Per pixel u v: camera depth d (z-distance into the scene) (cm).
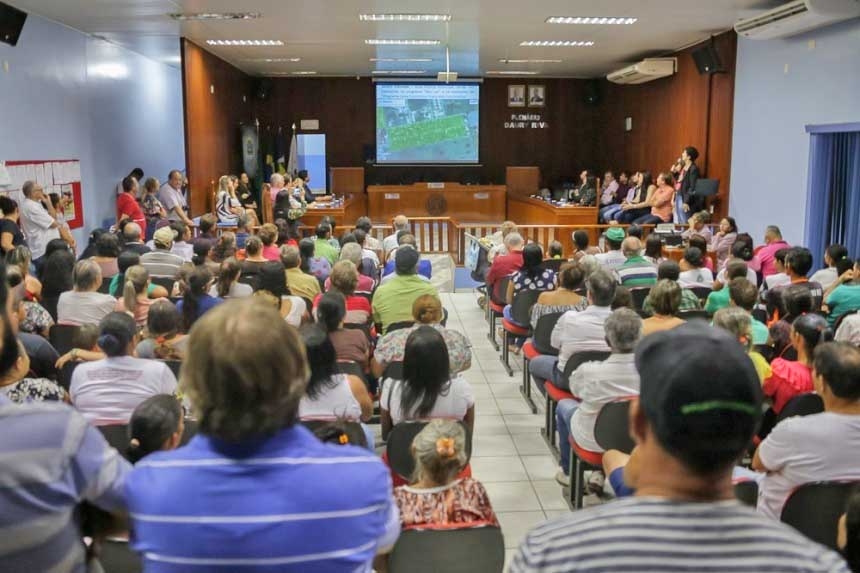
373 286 600
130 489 114
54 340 426
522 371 619
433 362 310
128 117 1163
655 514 90
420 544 216
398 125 1720
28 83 821
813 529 231
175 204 1066
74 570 117
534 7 849
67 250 545
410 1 812
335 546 112
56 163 888
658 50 1258
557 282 577
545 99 1761
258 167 1518
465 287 978
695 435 89
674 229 1011
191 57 1111
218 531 109
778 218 944
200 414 113
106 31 972
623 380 323
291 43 1149
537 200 1399
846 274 504
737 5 845
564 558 89
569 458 389
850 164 805
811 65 859
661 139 1366
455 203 1606
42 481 112
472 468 430
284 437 115
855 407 235
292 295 498
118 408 299
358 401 314
